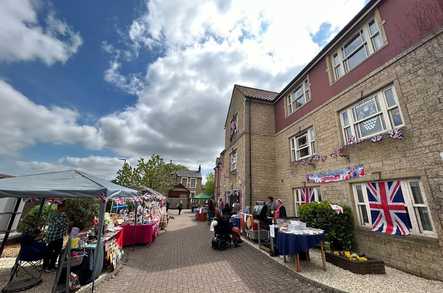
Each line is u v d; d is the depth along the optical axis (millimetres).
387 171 5723
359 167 6598
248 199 11719
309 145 9672
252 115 13203
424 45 5129
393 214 5547
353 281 4371
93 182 4883
